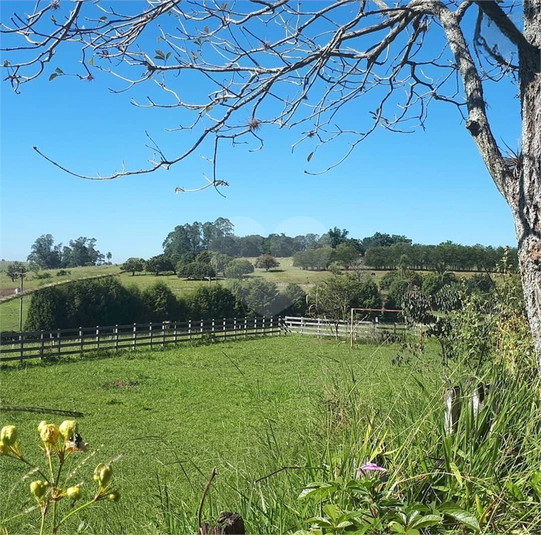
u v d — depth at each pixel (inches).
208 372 792.9
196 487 132.0
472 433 122.6
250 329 1154.7
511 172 88.0
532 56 83.9
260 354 824.9
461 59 99.6
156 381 737.6
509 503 102.5
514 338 186.2
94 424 507.5
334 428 140.0
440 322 237.0
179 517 111.5
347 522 84.0
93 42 108.0
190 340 1077.1
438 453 121.4
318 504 102.5
